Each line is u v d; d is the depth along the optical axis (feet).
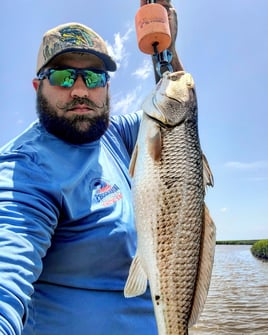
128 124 2.31
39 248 1.45
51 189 1.60
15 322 1.20
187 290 1.57
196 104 1.84
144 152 1.68
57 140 1.89
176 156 1.69
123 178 1.98
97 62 1.99
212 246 1.65
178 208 1.63
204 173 1.76
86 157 1.88
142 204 1.63
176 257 1.58
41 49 2.00
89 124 1.92
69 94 1.92
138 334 1.73
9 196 1.48
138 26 1.94
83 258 1.70
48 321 1.66
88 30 2.01
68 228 1.68
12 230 1.38
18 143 1.87
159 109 1.73
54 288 1.69
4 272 1.27
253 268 29.76
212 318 11.53
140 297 1.77
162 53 1.97
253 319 11.23
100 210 1.74
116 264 1.74
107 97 2.04
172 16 2.26
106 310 1.69
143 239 1.60
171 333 1.52
